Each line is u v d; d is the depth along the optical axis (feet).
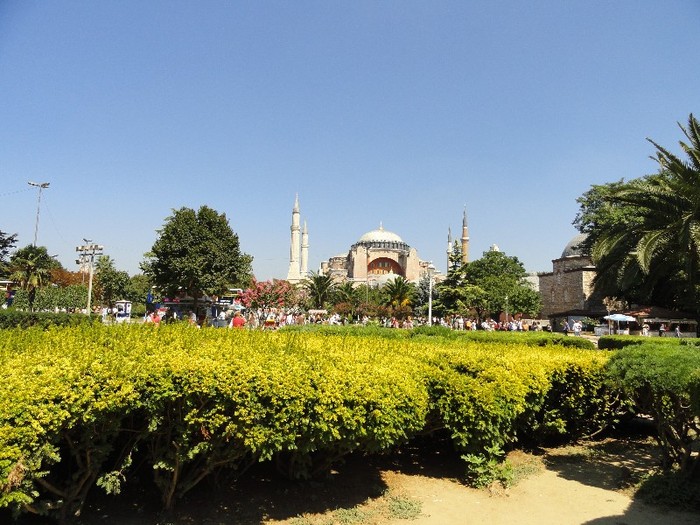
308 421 16.71
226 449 17.02
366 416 17.93
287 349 20.66
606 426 29.71
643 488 21.45
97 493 18.21
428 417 22.85
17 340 20.59
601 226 145.07
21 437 12.73
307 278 254.27
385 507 19.20
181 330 25.21
